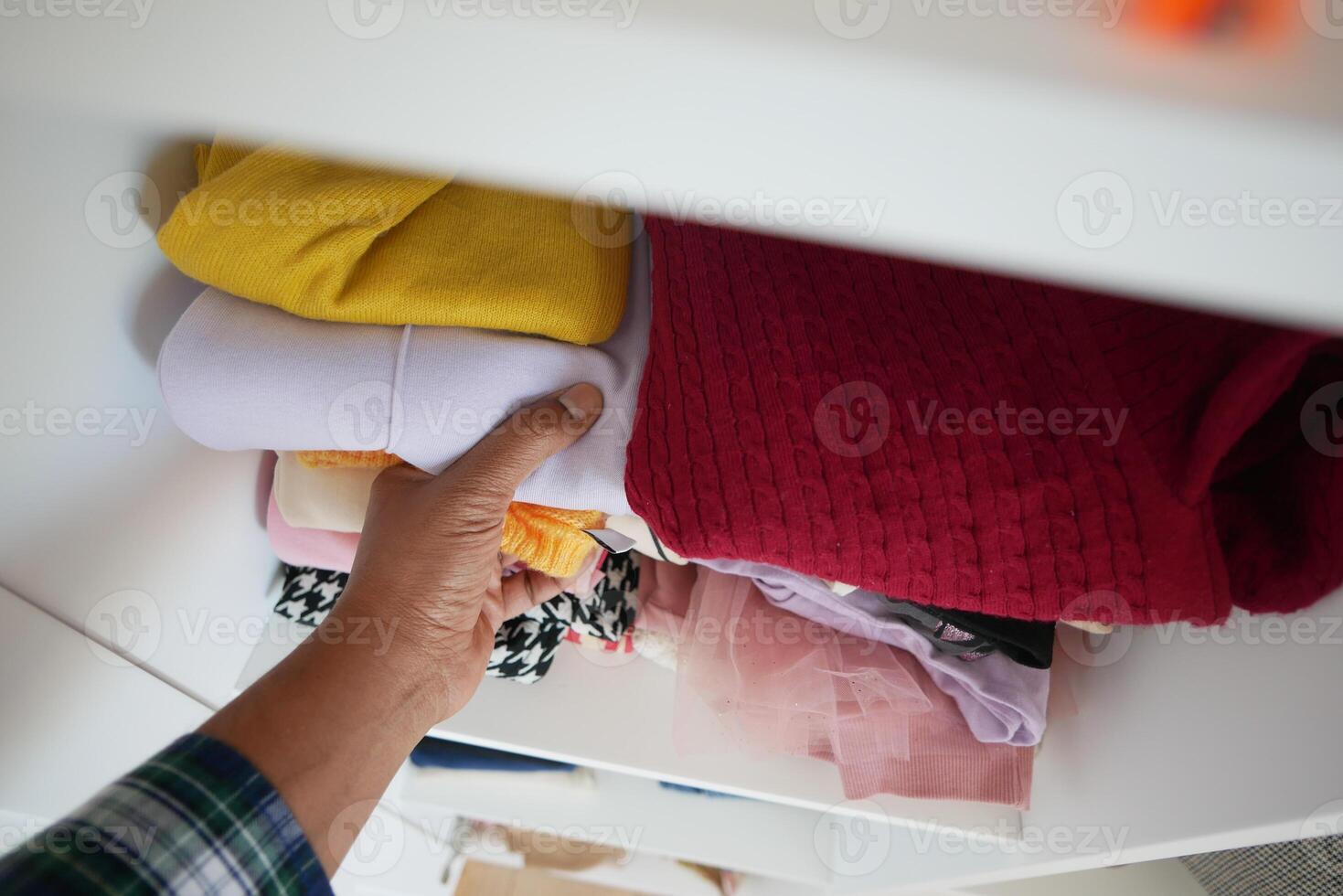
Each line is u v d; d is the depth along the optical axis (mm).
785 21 205
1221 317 422
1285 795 430
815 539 443
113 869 306
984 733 614
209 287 522
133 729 551
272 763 377
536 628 669
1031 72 204
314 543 638
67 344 451
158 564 563
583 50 215
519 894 1312
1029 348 457
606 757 690
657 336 490
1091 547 429
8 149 381
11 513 438
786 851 896
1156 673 552
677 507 448
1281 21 196
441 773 926
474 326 486
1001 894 766
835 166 231
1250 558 451
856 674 625
